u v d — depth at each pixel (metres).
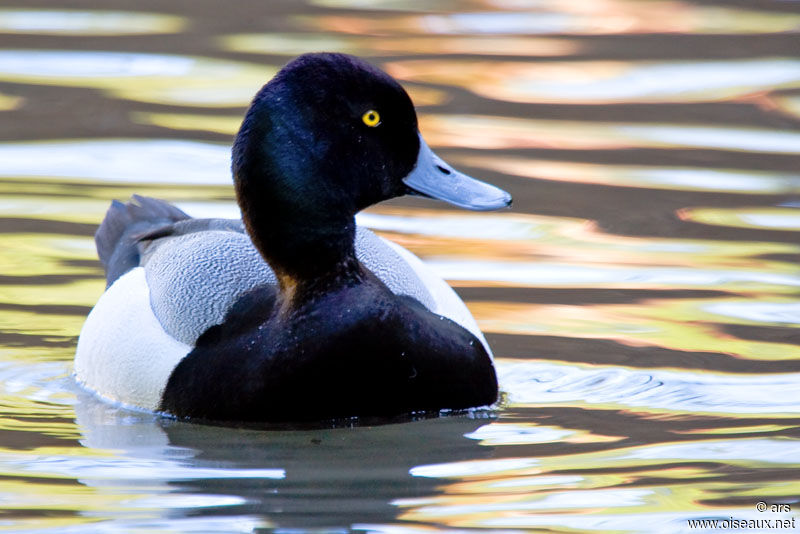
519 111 16.36
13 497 7.63
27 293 11.34
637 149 15.12
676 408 9.05
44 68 17.73
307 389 8.51
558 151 14.99
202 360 8.88
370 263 9.34
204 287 9.23
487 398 9.09
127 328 9.42
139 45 18.80
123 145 15.01
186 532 7.12
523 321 10.65
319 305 8.54
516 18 20.81
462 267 11.82
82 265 11.98
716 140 15.41
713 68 17.94
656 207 13.32
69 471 8.05
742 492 7.60
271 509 7.42
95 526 7.20
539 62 18.30
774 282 11.37
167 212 11.27
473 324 9.55
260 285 9.14
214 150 14.85
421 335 8.65
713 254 12.05
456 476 7.93
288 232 8.55
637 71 17.89
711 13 20.78
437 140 15.16
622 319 10.67
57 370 10.04
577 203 13.45
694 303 10.97
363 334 8.47
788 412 8.91
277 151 8.52
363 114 8.69
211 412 8.77
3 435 8.70
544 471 7.98
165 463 8.16
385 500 7.55
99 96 16.70
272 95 8.59
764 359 9.87
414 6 21.50
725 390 9.34
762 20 20.30
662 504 7.44
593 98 16.84
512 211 13.30
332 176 8.58
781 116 16.12
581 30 20.02
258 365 8.55
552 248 12.30
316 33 19.47
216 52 18.47
